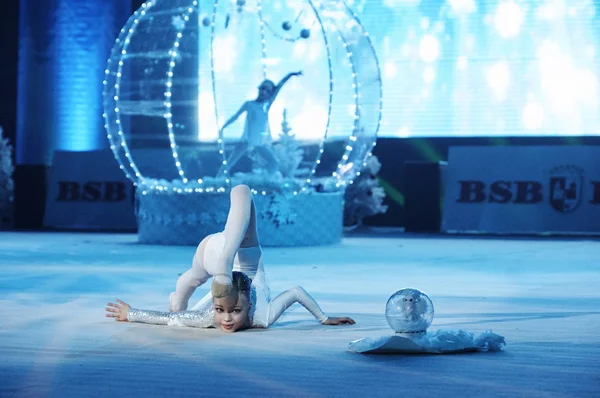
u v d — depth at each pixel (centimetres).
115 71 2298
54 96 3406
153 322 816
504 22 2998
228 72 2584
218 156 2238
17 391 541
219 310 769
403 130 3109
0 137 3038
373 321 853
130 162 2312
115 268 1497
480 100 3041
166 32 2241
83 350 682
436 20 3048
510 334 771
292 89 2484
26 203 2984
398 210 3200
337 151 2773
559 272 1473
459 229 2802
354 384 560
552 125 2994
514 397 526
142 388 550
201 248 834
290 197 2158
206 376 585
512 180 2780
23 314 895
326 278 1348
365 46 2330
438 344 668
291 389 546
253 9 2230
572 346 704
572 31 2959
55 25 3394
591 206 2698
